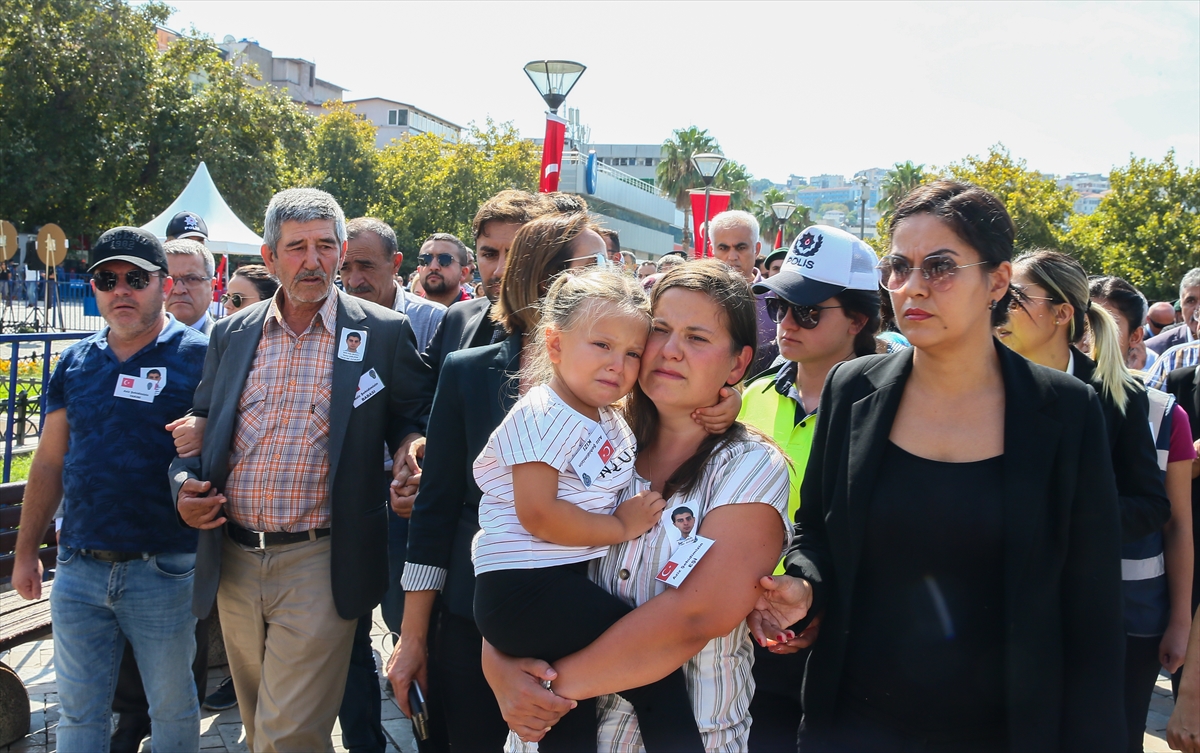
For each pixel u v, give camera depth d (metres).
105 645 3.28
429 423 2.71
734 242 5.83
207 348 3.38
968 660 1.87
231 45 75.81
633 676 1.72
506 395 2.55
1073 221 30.70
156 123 31.44
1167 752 3.95
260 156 33.41
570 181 42.38
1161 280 27.19
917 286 1.85
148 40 31.16
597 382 1.85
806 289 2.86
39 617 3.97
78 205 30.97
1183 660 2.90
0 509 4.30
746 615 1.79
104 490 3.23
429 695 2.77
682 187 58.25
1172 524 3.03
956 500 1.86
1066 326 3.09
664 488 1.91
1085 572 1.81
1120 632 1.81
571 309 1.88
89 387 3.34
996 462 1.87
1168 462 2.99
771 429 2.96
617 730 1.89
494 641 1.86
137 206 32.34
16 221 30.47
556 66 8.67
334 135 44.25
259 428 3.12
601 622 1.79
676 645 1.72
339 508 3.09
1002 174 31.17
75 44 29.36
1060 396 1.85
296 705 3.09
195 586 3.09
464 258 6.20
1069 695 1.81
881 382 2.03
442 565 2.63
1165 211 27.94
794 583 1.83
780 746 2.59
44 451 3.50
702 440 1.93
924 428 1.94
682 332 1.87
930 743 1.91
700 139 58.19
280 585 3.11
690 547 1.75
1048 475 1.81
